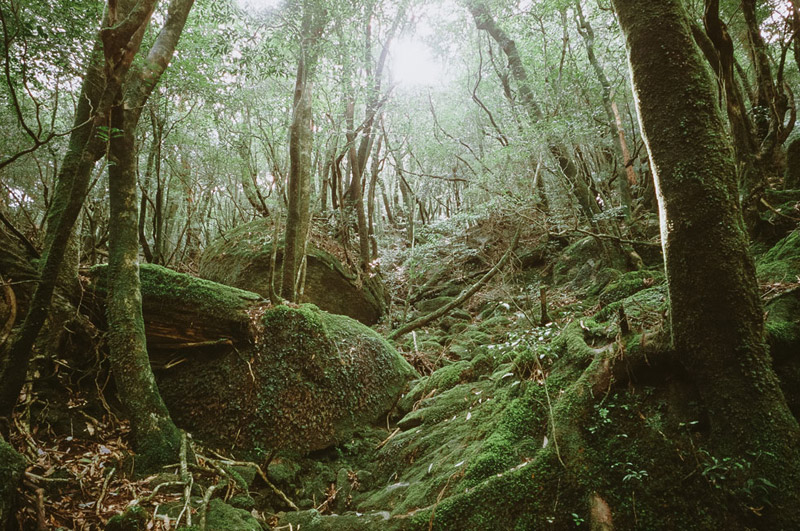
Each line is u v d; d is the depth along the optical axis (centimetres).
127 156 380
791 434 220
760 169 429
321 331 470
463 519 277
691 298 240
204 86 569
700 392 248
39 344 376
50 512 265
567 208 804
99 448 337
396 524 298
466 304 809
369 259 793
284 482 381
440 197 1257
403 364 546
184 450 343
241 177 904
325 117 766
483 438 343
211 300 445
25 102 507
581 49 819
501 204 753
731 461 226
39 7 345
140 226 627
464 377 479
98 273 445
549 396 324
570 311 572
